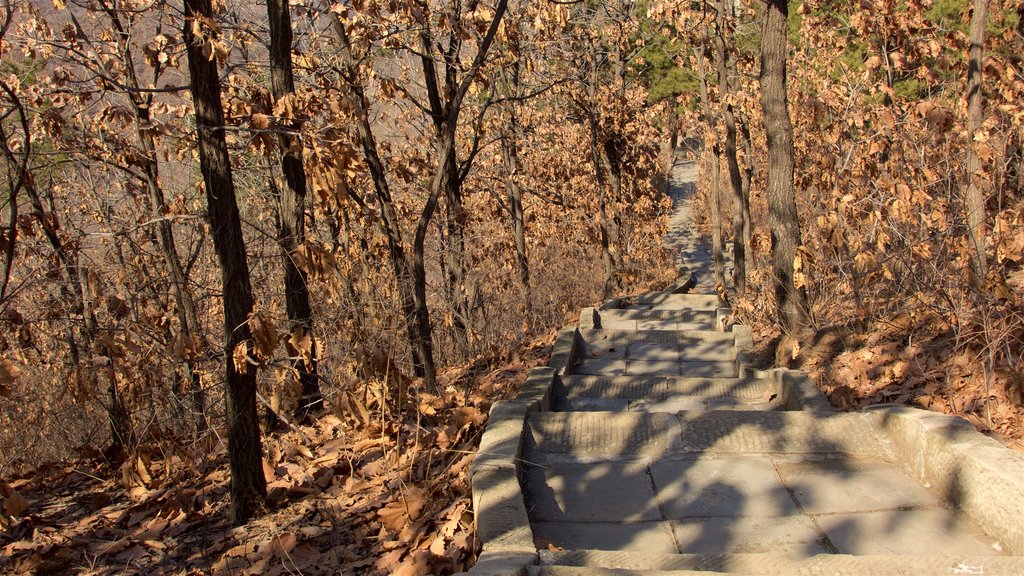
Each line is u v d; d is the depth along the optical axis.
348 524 5.20
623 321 14.36
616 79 19.69
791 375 7.44
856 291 8.22
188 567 4.96
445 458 5.91
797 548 4.30
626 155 22.44
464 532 4.45
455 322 11.52
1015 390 5.61
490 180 16.75
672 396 8.27
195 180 10.74
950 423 4.85
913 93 15.19
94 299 7.96
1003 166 7.47
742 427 5.71
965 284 6.80
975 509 4.31
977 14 7.52
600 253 21.17
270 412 7.79
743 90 18.09
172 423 8.55
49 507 6.37
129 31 9.67
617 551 3.97
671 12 14.78
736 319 12.36
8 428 8.62
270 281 10.35
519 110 18.44
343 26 9.02
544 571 3.55
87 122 10.19
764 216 22.86
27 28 9.09
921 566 3.47
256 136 6.75
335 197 5.86
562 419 5.97
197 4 5.16
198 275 11.85
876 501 4.70
